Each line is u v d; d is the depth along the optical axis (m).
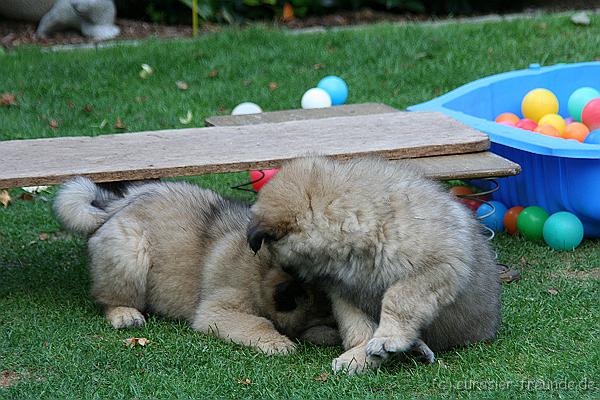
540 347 5.20
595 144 7.18
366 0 14.52
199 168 5.81
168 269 5.66
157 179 6.29
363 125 6.81
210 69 11.49
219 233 5.62
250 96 10.64
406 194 4.73
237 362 5.00
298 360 5.05
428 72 11.20
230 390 4.67
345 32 12.58
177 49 12.05
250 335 5.21
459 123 6.84
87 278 6.44
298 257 4.71
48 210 7.88
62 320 5.67
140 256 5.65
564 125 8.41
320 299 5.24
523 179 7.34
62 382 4.77
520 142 6.92
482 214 7.32
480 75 11.04
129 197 5.92
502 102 8.79
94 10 13.00
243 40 12.39
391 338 4.63
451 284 4.70
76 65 11.52
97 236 5.71
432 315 4.71
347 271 4.72
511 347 5.16
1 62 11.62
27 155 6.09
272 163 5.90
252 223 4.68
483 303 5.13
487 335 5.27
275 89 10.87
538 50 11.70
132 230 5.66
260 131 6.65
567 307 5.83
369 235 4.60
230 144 6.29
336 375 4.77
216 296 5.43
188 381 4.79
